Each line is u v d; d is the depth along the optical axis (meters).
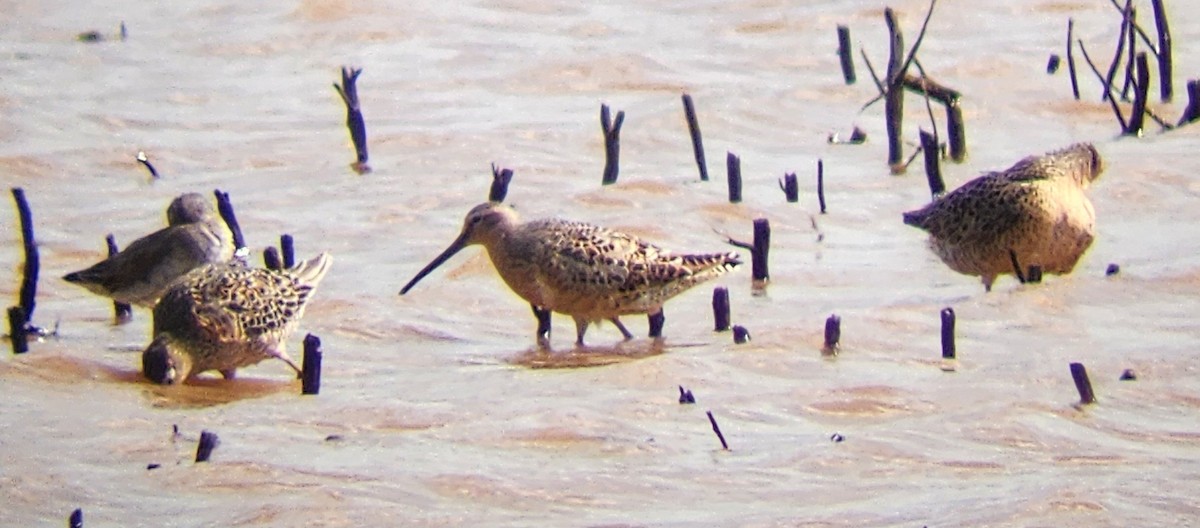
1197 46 28.47
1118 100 25.81
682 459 13.78
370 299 18.78
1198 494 12.71
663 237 20.72
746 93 26.72
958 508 12.58
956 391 15.07
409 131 25.17
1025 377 15.32
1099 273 18.50
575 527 12.52
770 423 14.57
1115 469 13.30
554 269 17.31
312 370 15.86
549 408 14.91
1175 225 20.28
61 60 29.34
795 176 22.03
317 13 30.97
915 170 23.42
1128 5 25.58
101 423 14.94
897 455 13.72
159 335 16.56
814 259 19.91
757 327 17.19
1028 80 27.08
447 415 14.84
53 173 23.89
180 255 18.66
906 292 18.48
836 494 13.02
